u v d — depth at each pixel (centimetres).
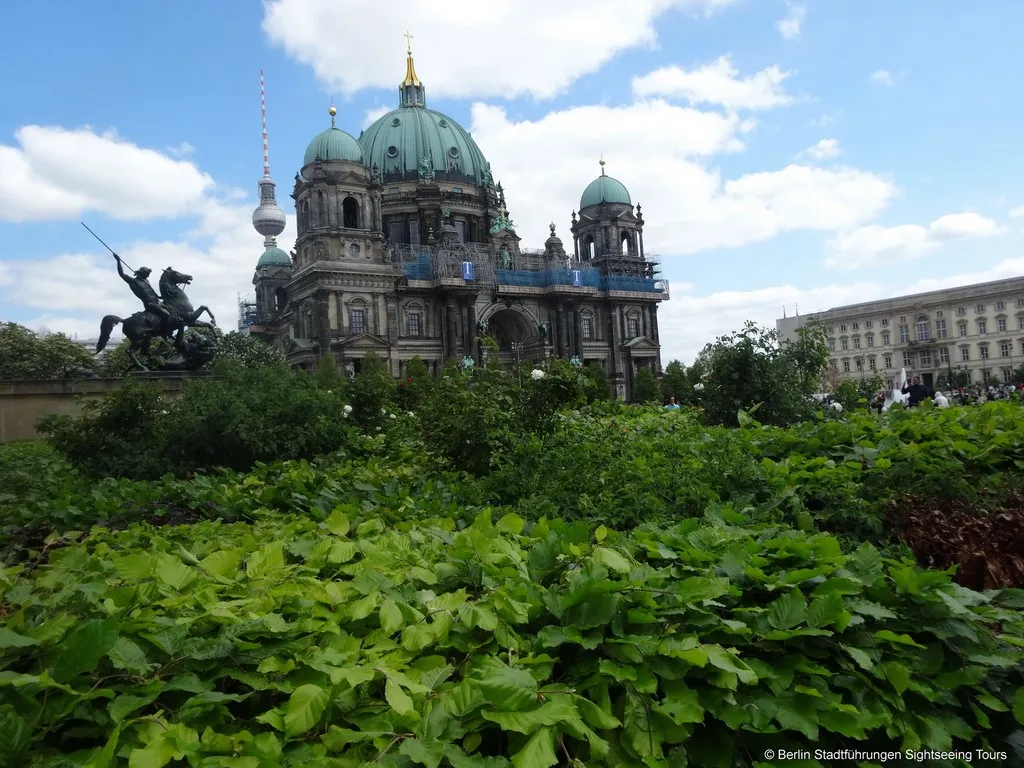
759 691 441
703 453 1191
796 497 931
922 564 775
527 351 10950
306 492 1134
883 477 965
